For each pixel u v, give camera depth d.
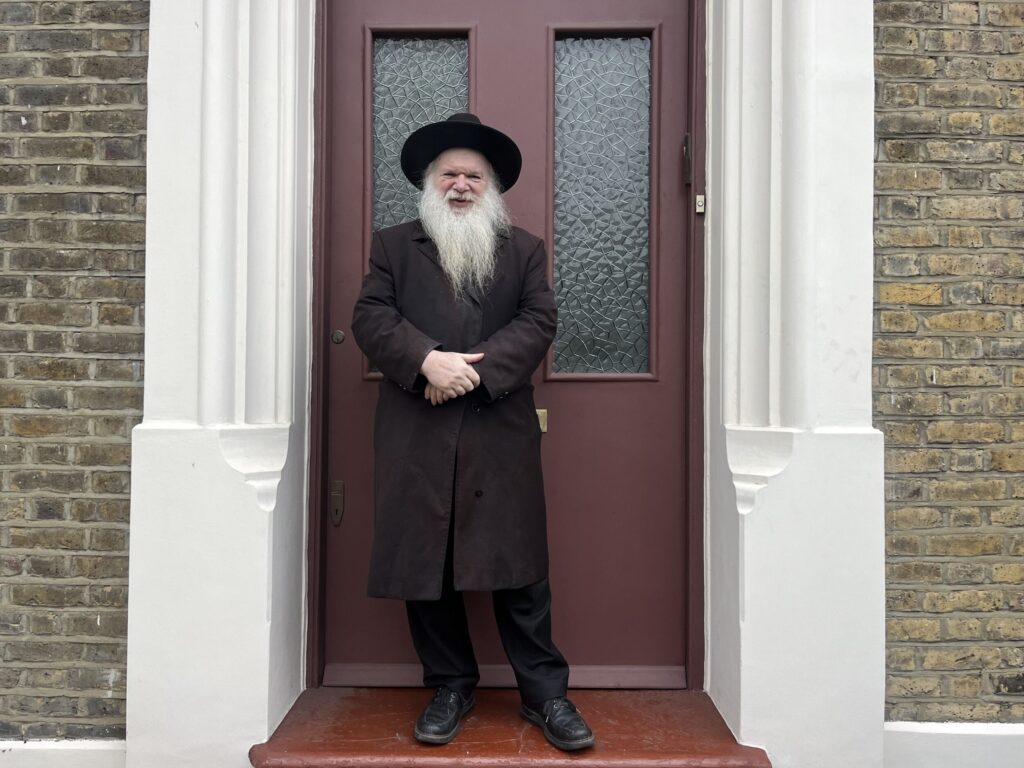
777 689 2.05
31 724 2.19
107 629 2.19
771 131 2.13
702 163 2.43
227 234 2.12
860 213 2.08
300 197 2.34
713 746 2.05
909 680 2.18
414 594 1.96
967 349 2.19
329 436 2.49
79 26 2.22
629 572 2.48
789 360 2.10
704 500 2.41
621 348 2.52
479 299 2.05
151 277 2.10
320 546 2.44
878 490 2.05
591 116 2.52
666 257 2.49
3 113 2.22
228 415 2.12
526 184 2.49
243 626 2.05
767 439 2.12
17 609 2.19
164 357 2.09
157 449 2.06
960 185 2.20
